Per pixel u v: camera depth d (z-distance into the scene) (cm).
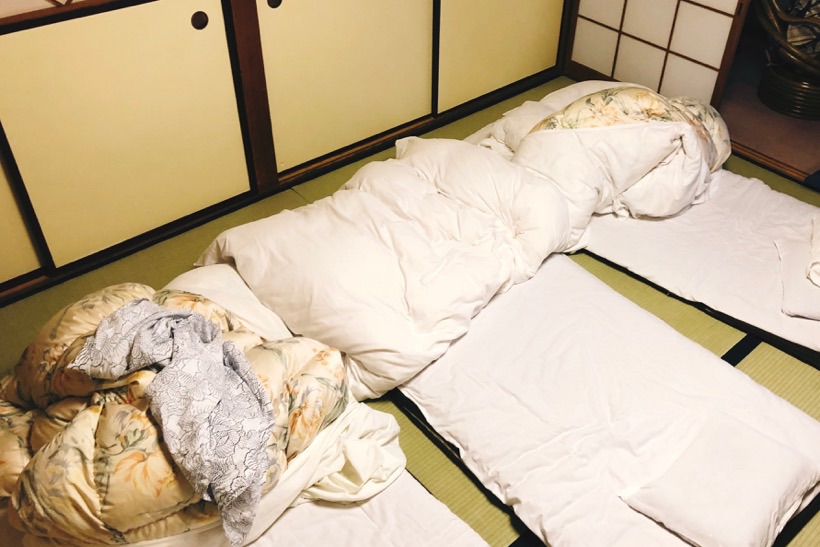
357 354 239
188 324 203
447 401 238
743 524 193
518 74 442
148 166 311
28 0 255
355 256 248
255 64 316
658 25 404
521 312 266
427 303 243
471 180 288
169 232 329
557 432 226
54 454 179
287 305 245
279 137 348
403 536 203
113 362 188
